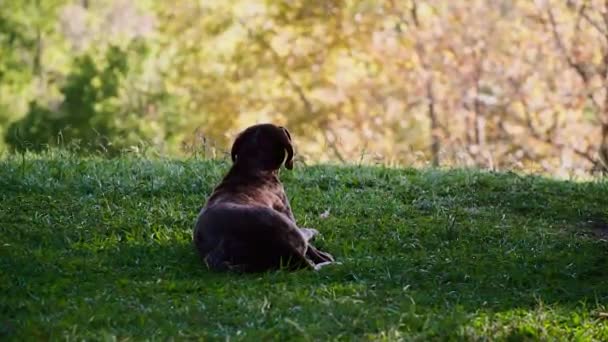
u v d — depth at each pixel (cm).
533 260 983
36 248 981
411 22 3075
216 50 3231
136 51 2359
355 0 3069
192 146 1548
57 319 768
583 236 1108
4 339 725
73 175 1260
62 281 863
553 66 2978
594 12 2969
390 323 771
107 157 1528
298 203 1180
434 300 843
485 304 839
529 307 842
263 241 893
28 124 2169
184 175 1270
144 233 1038
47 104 2306
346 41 3075
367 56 3069
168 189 1211
